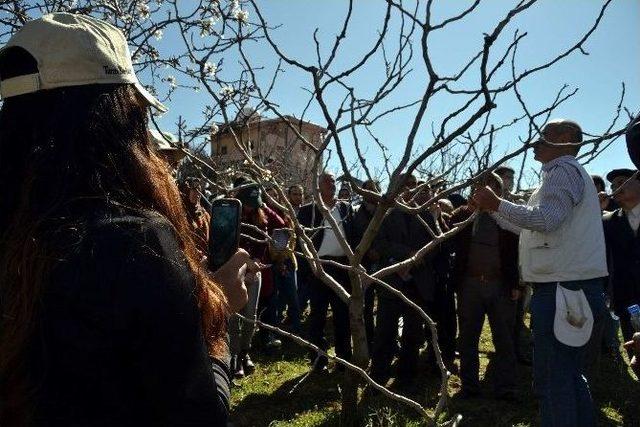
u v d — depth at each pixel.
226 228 1.24
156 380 0.77
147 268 0.77
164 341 0.76
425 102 2.00
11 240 0.79
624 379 4.79
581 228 2.80
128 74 0.93
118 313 0.74
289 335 2.43
